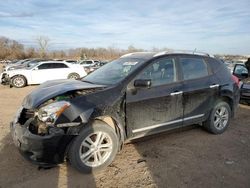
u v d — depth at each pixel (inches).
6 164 142.4
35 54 2923.2
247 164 146.0
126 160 149.3
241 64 394.6
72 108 126.4
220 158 153.1
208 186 122.9
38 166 139.7
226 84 193.2
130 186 123.1
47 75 545.6
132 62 163.2
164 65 163.3
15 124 135.3
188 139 182.7
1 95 392.2
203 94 178.9
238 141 181.0
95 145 133.8
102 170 137.6
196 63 181.2
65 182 126.0
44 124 124.7
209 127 190.2
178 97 164.9
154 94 153.7
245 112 269.0
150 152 160.1
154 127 157.4
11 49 2972.4
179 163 146.0
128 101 144.0
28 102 139.5
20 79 521.3
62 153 125.4
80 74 579.5
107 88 141.3
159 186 122.7
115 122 142.3
